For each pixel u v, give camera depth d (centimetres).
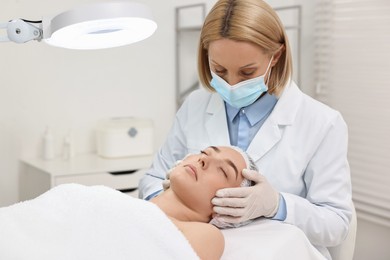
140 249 98
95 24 102
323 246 141
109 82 273
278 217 129
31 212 106
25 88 254
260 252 110
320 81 272
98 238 98
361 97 249
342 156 141
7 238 99
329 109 145
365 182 248
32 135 258
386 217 239
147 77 282
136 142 263
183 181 119
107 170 237
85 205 105
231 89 135
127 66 276
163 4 280
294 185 142
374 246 248
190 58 291
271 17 130
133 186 245
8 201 256
